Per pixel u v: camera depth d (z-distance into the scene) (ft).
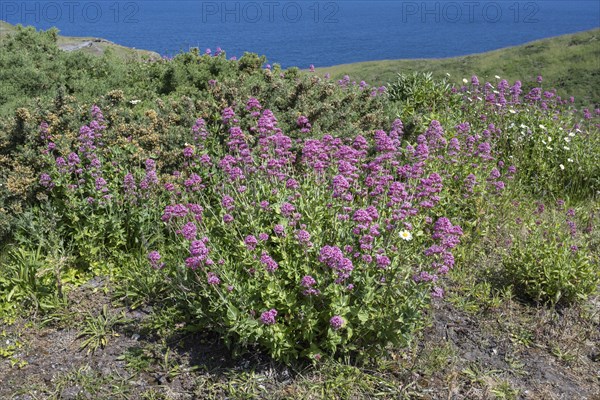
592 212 23.44
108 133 20.38
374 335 14.32
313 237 14.66
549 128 28.73
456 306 16.94
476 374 14.33
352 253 14.70
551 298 17.48
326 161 18.57
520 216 22.97
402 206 15.23
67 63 27.30
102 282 17.20
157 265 15.66
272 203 16.62
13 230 18.17
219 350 14.61
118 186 19.06
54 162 18.72
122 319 15.56
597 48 77.97
